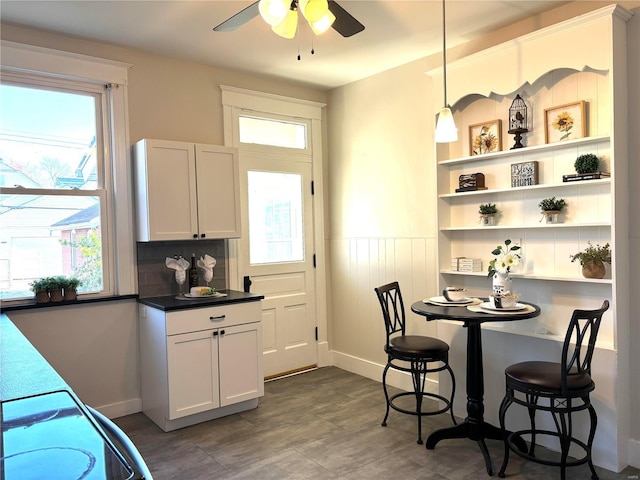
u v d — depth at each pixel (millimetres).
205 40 3414
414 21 3146
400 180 4047
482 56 3197
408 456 2846
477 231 3508
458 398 3445
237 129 4137
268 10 1949
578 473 2621
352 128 4484
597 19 2652
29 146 3240
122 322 3525
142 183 3426
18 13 2932
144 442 3070
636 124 2705
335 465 2752
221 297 3531
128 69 3559
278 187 4449
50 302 3217
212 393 3365
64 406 1244
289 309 4520
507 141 3303
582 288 2957
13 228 3182
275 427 3291
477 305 2928
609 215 2832
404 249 4039
